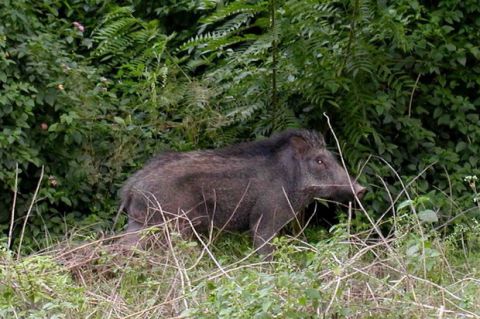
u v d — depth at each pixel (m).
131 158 13.88
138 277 10.79
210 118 13.95
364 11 13.31
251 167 12.56
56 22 14.93
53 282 9.71
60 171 13.71
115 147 13.85
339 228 10.09
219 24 15.52
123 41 14.90
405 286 9.77
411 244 9.92
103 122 14.04
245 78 13.92
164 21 15.80
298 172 12.64
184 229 12.07
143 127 14.19
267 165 12.62
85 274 10.87
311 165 12.65
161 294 10.16
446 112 14.17
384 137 14.05
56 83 13.54
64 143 13.65
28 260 9.98
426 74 14.31
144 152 14.02
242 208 12.52
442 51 13.92
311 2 13.22
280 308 8.54
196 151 12.67
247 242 12.81
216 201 12.38
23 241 13.04
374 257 11.40
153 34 14.57
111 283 10.66
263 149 12.73
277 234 12.78
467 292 9.54
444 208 13.55
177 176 12.22
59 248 12.06
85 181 13.72
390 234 11.62
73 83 13.80
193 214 12.24
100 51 14.85
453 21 14.11
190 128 14.02
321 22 13.71
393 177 13.97
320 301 8.82
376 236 13.55
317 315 8.74
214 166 12.45
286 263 9.74
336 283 9.07
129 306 9.77
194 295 9.10
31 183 13.61
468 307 9.20
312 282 8.84
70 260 11.07
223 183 12.40
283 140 12.74
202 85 14.06
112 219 13.56
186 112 14.12
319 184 12.65
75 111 13.63
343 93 13.62
